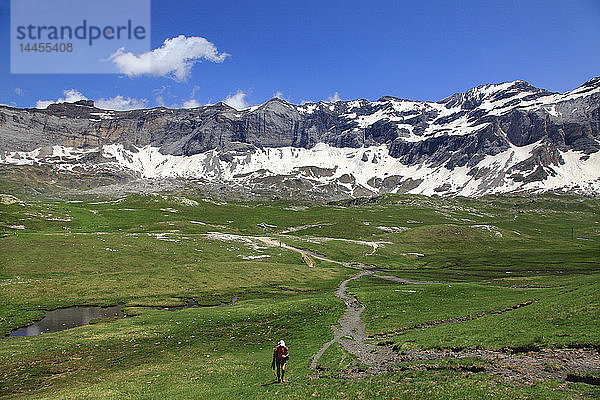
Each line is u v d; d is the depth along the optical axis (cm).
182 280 10238
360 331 5762
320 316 6844
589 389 2514
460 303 6862
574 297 4891
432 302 7206
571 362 3097
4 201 19925
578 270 13738
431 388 2855
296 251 16400
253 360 4503
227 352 4978
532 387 2653
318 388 3178
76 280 9512
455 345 4084
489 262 16950
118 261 11712
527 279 10819
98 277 9869
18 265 10406
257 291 9938
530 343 3681
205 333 5944
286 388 3278
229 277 10925
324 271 13250
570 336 3631
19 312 7375
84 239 13188
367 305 7631
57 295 8519
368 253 18325
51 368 4394
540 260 16912
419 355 4056
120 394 3319
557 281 9525
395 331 5441
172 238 15050
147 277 10162
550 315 4438
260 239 18362
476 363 3388
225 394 3228
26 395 3547
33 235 13275
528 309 4988
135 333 5869
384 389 2958
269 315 7012
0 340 5612
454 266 16075
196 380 3725
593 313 4138
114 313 7600
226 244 15450
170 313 7331
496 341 3953
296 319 6700
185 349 5128
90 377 4053
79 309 7844
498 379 2927
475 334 4338
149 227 19512
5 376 4147
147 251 12962
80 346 5228
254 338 5662
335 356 4344
